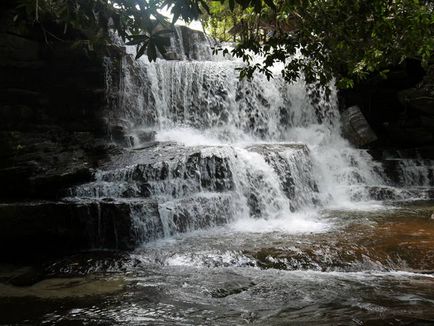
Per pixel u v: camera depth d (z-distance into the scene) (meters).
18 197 9.49
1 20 11.46
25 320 5.43
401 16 6.42
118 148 12.23
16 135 10.99
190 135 15.20
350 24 6.03
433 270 7.19
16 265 7.97
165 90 15.57
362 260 7.52
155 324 5.25
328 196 13.07
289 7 5.83
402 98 16.67
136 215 8.88
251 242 8.55
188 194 10.62
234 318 5.40
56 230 8.46
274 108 16.80
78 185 10.02
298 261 7.51
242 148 12.70
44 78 12.62
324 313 5.48
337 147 16.34
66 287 6.61
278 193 11.73
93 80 13.19
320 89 17.34
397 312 5.45
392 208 11.88
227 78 16.22
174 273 7.14
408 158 16.14
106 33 6.23
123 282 6.75
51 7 6.62
